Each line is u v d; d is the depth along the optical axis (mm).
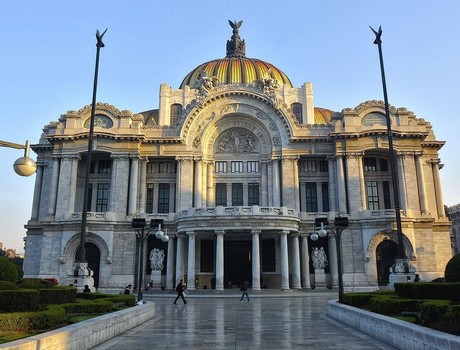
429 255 60188
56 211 63156
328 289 58469
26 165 15984
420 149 64562
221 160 70125
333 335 20062
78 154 65438
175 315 29797
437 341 12672
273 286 60562
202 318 27828
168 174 69562
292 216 57375
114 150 65625
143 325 24328
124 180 64812
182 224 57250
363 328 20922
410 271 41469
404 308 20953
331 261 61094
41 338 12742
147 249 64125
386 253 60656
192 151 67562
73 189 64562
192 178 67000
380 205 66625
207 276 61281
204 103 68375
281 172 66688
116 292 58000
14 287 19859
